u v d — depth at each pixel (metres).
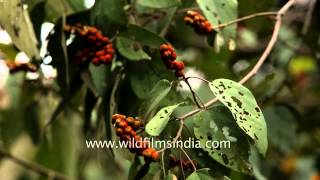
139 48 0.84
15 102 1.14
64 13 0.88
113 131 0.80
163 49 0.76
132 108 0.85
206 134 0.72
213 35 0.86
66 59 0.86
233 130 0.72
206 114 0.72
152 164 0.73
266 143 0.68
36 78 1.04
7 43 1.02
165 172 0.71
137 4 0.90
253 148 1.01
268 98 1.11
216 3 0.85
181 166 0.71
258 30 1.08
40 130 1.07
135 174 0.74
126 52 0.85
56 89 1.05
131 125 0.71
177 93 0.79
